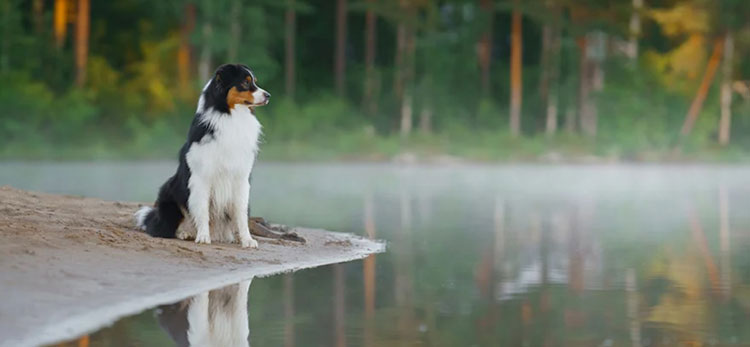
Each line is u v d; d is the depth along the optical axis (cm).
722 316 706
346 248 1096
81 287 701
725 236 1312
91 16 4884
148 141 4144
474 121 4900
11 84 4175
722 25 4950
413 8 4828
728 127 5147
